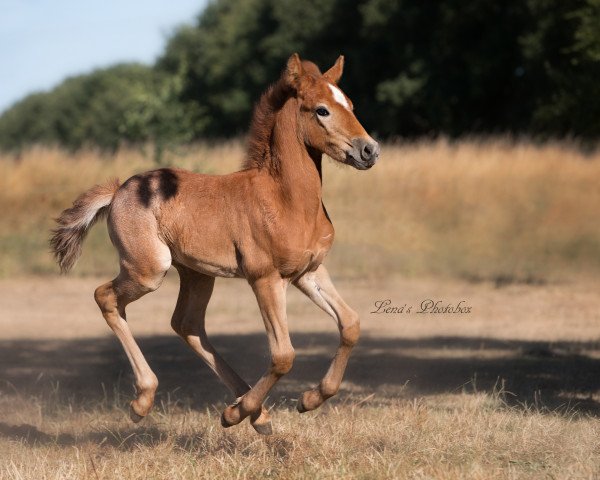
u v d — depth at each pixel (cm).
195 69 8362
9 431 1148
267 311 964
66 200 3397
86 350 1847
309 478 866
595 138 4522
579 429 1035
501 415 1100
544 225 3294
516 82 5828
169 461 945
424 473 870
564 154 3725
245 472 895
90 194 1134
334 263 2962
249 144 1023
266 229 962
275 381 956
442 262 3003
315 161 988
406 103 6056
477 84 5834
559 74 4812
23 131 13388
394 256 3045
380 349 1762
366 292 2555
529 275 2841
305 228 967
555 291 2558
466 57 5872
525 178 3522
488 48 5775
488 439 997
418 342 1842
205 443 1022
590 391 1327
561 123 4778
